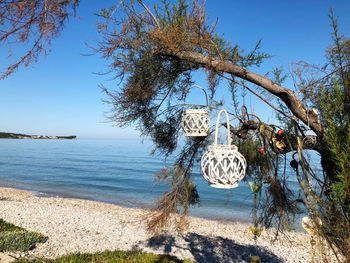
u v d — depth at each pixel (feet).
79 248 24.16
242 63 7.02
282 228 6.96
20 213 37.17
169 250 24.02
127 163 168.35
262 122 7.14
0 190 71.10
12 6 5.95
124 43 7.16
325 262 5.60
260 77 6.34
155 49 7.12
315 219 5.45
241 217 47.19
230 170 6.03
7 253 20.36
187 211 10.87
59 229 30.27
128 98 8.18
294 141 6.31
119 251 21.30
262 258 24.52
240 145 9.14
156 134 10.38
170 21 7.01
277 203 6.78
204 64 6.93
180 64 8.07
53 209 42.19
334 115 5.07
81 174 115.65
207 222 42.24
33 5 6.13
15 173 115.44
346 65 5.16
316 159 5.93
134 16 6.75
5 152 280.92
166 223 10.09
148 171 127.24
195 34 6.74
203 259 22.95
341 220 4.96
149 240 26.73
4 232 23.58
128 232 29.89
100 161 182.91
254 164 8.80
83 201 57.93
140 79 7.84
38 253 21.74
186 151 10.68
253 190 7.51
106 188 82.33
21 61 6.36
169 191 10.34
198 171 10.62
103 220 36.52
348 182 4.60
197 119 7.72
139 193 73.67
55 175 111.65
